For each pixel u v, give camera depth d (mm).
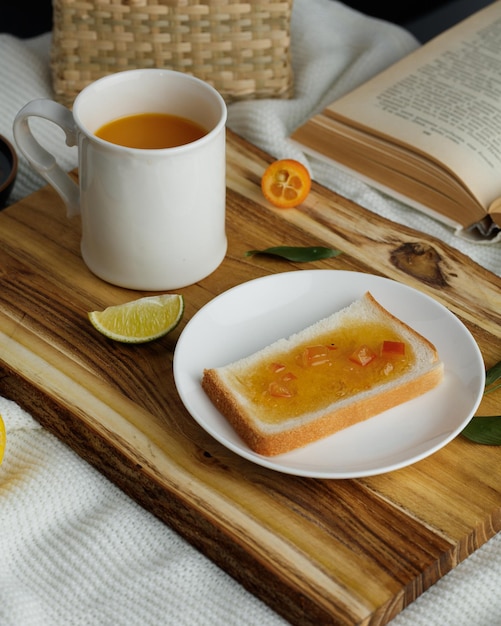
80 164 874
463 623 789
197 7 1051
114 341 878
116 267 901
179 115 914
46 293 909
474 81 1074
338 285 894
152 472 807
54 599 790
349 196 1029
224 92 1096
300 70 1169
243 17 1064
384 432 816
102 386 853
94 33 1059
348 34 1209
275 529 784
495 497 802
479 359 839
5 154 995
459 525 789
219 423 817
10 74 1099
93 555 805
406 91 1065
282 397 816
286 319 880
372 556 774
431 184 1006
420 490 803
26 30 1394
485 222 996
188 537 807
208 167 869
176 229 879
